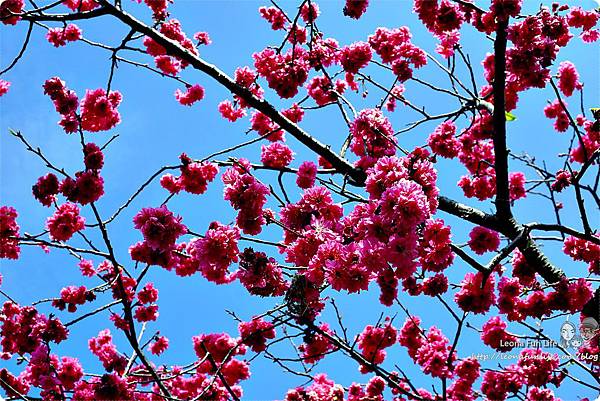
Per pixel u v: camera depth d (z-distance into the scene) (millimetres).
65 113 5902
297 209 4332
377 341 6387
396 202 3574
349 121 6738
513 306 5199
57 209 5648
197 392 6426
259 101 6121
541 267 5234
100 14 5684
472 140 7137
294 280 3990
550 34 5039
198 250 4043
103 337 7359
